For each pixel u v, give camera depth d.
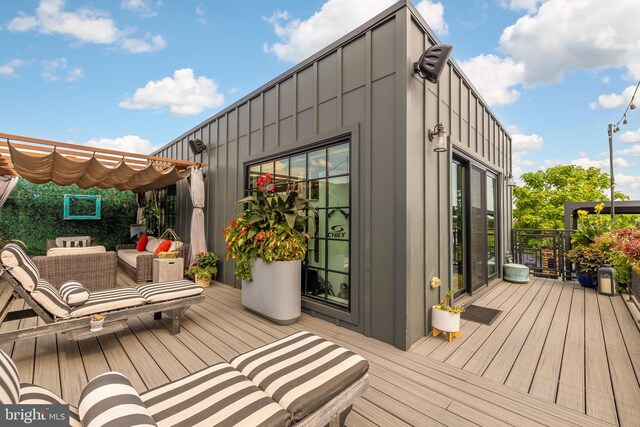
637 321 3.23
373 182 2.92
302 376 1.37
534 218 13.44
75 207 7.83
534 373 2.18
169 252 4.87
